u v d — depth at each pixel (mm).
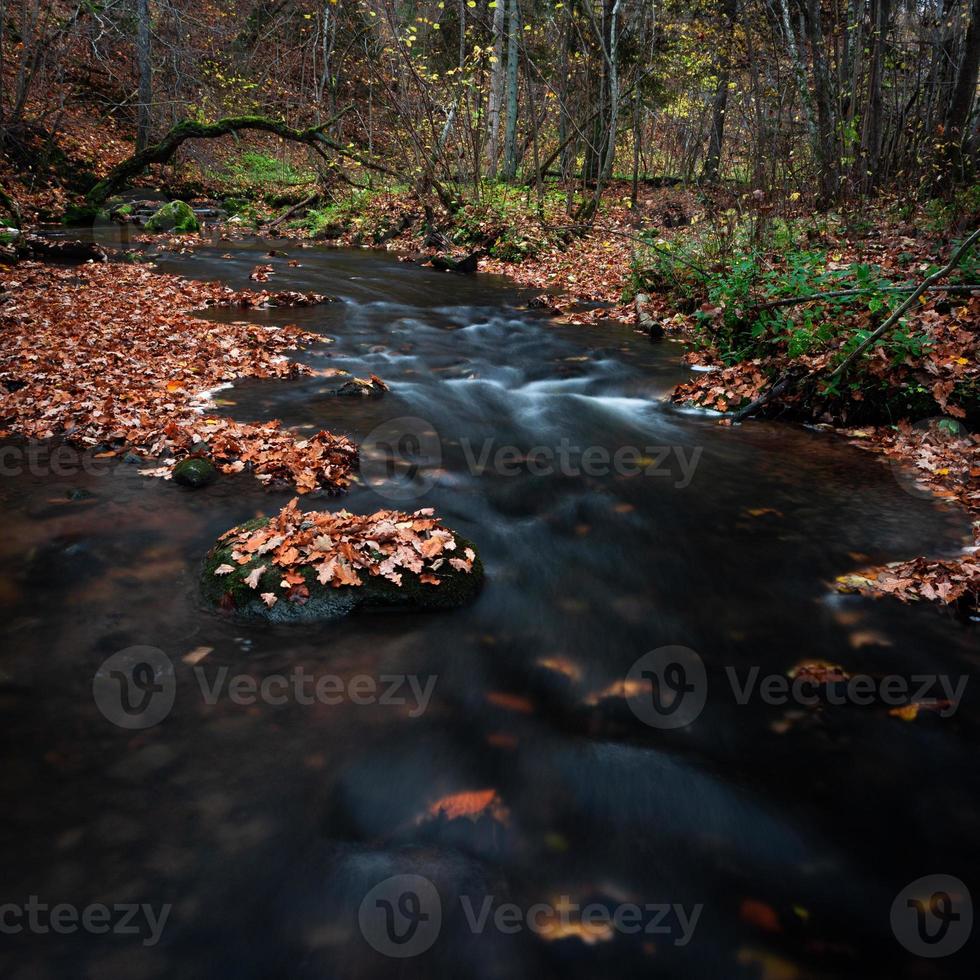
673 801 2668
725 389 7582
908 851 2506
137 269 12180
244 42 27391
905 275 8297
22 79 18344
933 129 15086
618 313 11539
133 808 2514
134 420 5820
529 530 4742
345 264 15039
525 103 25797
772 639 3662
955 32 15656
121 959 2027
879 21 15109
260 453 5391
